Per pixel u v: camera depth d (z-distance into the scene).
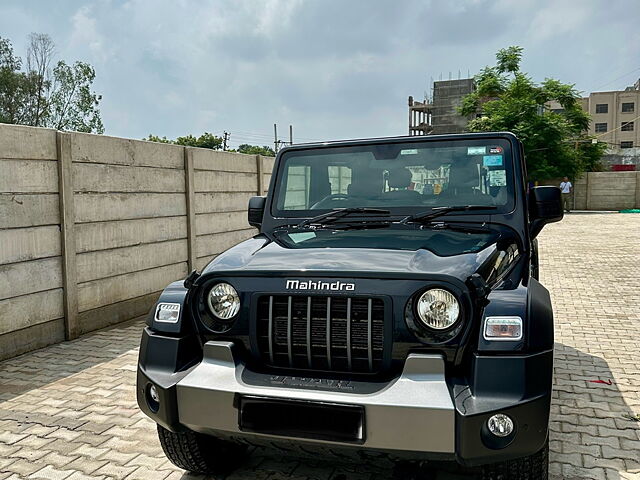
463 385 2.31
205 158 8.16
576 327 6.45
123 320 6.71
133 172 6.78
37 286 5.55
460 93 51.47
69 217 5.82
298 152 3.90
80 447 3.56
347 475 3.19
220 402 2.47
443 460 2.31
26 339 5.47
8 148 5.15
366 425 2.27
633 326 6.47
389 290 2.41
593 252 13.13
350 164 3.75
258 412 2.42
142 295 7.02
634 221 22.41
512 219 3.36
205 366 2.59
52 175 5.65
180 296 2.80
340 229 3.39
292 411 2.38
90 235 6.15
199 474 3.22
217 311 2.66
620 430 3.73
